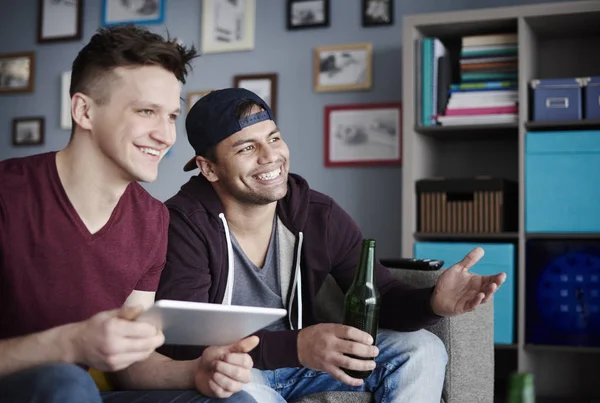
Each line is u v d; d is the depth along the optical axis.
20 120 4.39
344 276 1.99
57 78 4.35
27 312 1.30
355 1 3.84
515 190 3.44
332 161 3.84
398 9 3.76
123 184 1.36
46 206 1.32
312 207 1.94
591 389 3.39
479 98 3.26
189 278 1.72
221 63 4.06
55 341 1.12
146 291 1.47
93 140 1.32
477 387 2.03
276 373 1.83
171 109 1.33
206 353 1.30
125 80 1.30
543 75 3.51
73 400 1.07
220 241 1.81
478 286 1.70
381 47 3.79
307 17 3.90
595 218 3.06
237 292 1.85
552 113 3.14
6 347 1.14
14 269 1.29
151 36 1.33
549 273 3.12
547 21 3.21
